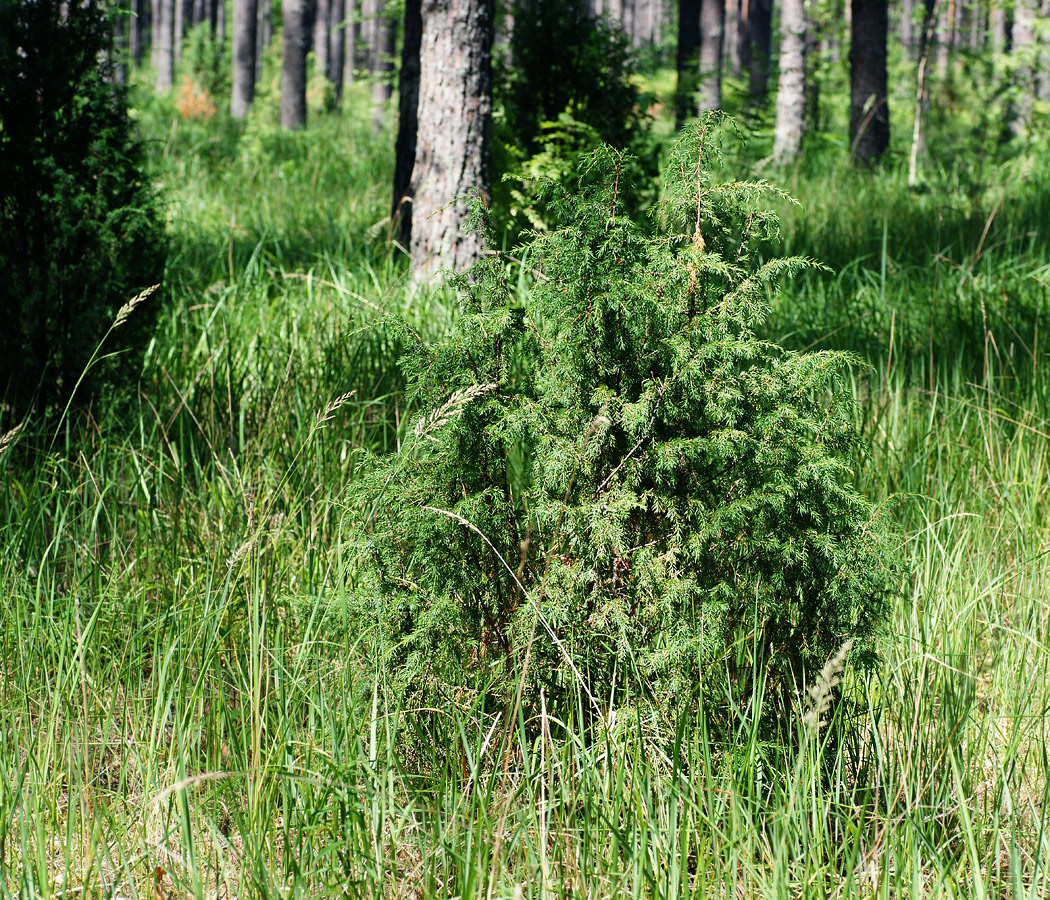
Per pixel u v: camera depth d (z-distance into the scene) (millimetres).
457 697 2656
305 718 2920
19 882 2377
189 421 4555
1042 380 5051
